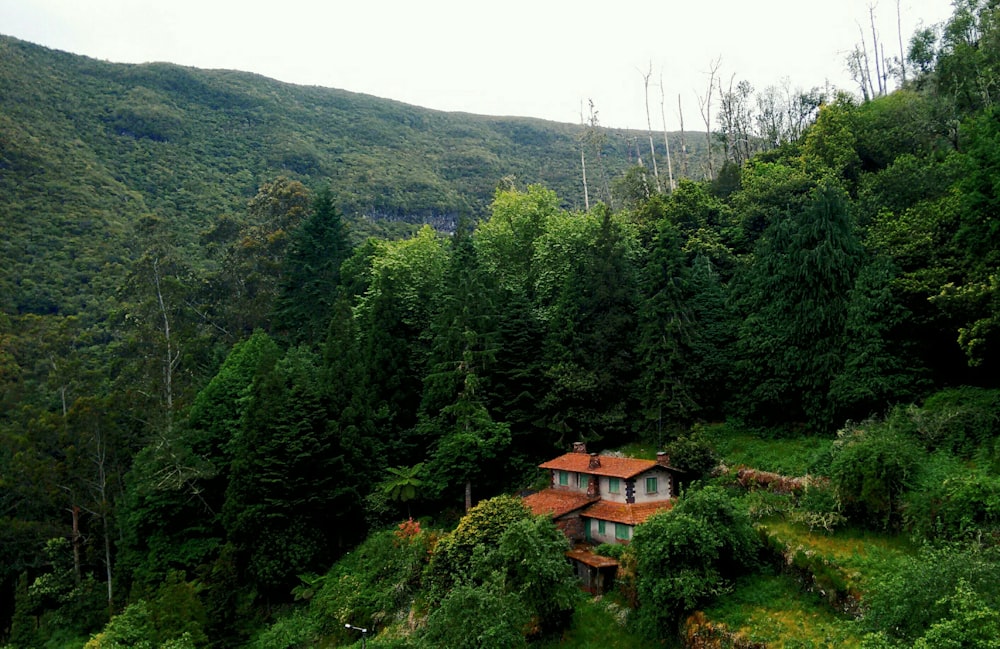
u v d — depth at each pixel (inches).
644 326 1581.0
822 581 896.9
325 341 2132.1
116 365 2385.6
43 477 1856.5
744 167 2452.0
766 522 1081.4
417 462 1722.4
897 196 1683.1
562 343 1665.8
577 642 1034.7
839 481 1013.8
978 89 1924.2
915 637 634.2
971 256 1194.0
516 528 1072.2
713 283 1706.4
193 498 1688.0
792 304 1434.5
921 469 967.6
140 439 1995.6
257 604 1467.8
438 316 1836.9
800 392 1401.3
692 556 965.8
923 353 1282.0
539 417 1643.7
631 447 1584.6
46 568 1962.4
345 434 1609.3
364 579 1359.5
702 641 901.2
